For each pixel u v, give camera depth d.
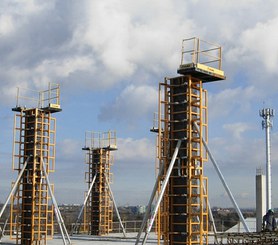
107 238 60.84
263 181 58.62
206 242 37.41
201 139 37.84
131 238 60.81
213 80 39.50
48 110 51.81
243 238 36.47
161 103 38.53
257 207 58.44
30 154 51.19
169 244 37.38
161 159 38.12
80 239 58.88
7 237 58.56
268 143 59.28
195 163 37.72
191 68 37.31
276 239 38.03
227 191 38.59
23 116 51.94
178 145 37.59
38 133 51.31
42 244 50.94
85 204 71.94
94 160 72.75
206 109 38.69
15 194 50.81
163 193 36.84
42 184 51.06
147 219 37.50
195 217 37.31
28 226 50.50
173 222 37.53
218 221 67.75
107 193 72.19
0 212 49.84
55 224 66.50
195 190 37.59
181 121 38.06
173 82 38.94
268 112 59.28
